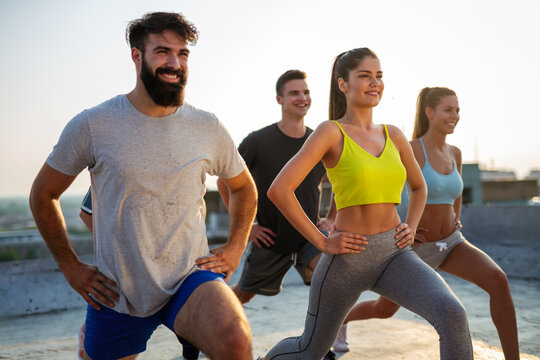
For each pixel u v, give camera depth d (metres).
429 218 3.05
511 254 6.43
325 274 2.39
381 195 2.35
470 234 7.00
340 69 2.53
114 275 2.03
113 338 2.13
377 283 2.37
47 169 2.02
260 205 3.73
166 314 2.06
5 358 3.57
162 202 2.00
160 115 2.04
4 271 5.29
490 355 3.39
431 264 3.06
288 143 3.72
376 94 2.45
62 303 5.46
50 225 2.04
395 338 3.84
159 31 1.96
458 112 3.20
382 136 2.51
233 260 2.24
